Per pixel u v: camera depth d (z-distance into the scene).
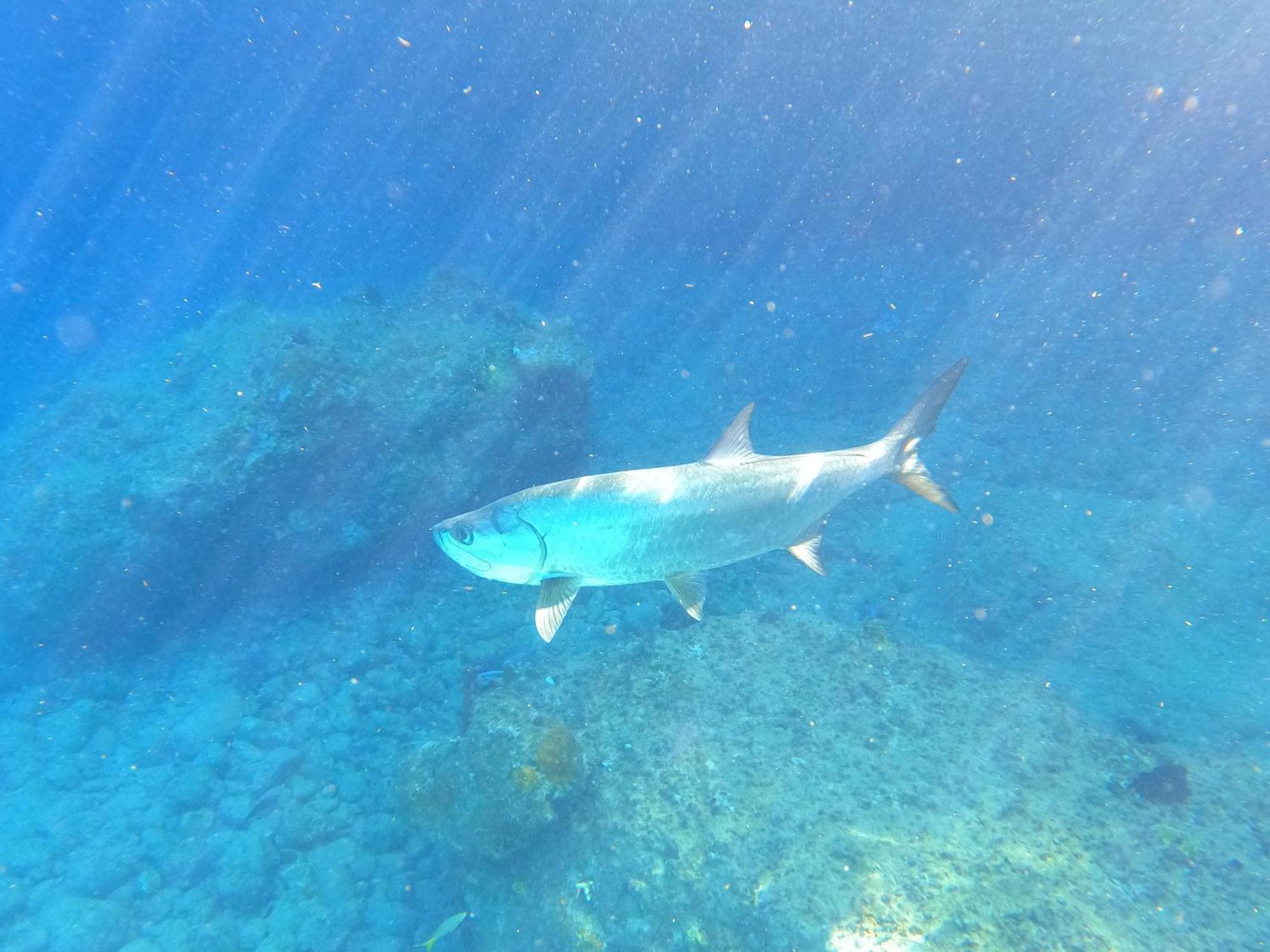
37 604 8.59
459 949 5.40
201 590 9.23
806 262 31.38
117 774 7.27
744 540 4.76
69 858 6.28
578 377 11.11
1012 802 5.17
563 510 4.27
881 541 10.40
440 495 9.92
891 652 6.74
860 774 5.40
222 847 6.24
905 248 31.48
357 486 9.48
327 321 11.13
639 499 4.36
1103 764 5.63
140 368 11.94
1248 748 6.29
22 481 9.88
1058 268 23.56
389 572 10.15
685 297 27.02
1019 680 6.55
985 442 12.88
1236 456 10.88
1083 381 14.61
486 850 5.37
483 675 6.85
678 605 8.38
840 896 4.46
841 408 15.63
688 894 4.74
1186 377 13.77
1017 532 9.82
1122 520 9.64
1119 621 8.29
